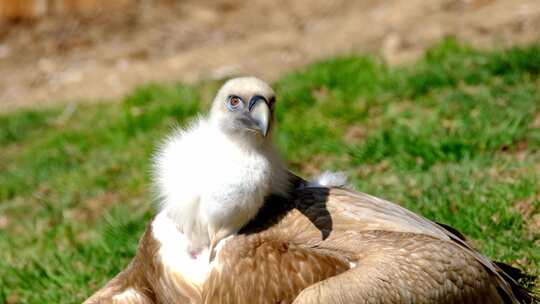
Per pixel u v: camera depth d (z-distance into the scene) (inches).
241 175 333.7
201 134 347.9
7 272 515.2
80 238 559.2
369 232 336.8
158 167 365.1
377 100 634.2
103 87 893.8
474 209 450.0
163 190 356.2
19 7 1114.1
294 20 1011.9
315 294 310.0
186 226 346.6
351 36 837.2
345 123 616.7
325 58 760.3
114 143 689.0
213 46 962.1
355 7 982.4
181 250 349.7
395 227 341.7
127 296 358.6
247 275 331.9
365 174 534.3
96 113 780.0
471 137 537.0
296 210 344.2
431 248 327.9
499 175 488.4
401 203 478.9
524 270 398.6
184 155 347.6
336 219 342.0
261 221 342.3
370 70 681.0
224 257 336.2
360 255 327.0
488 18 772.0
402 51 737.0
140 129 698.8
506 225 436.8
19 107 888.9
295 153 584.1
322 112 633.0
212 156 339.3
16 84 967.6
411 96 630.5
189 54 930.7
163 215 360.5
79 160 687.7
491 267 343.6
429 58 682.8
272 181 340.8
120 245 509.7
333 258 328.2
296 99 660.1
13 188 661.9
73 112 812.0
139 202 585.9
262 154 338.6
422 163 526.3
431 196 478.6
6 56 1043.3
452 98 597.3
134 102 759.1
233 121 337.4
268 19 1036.5
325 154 579.2
